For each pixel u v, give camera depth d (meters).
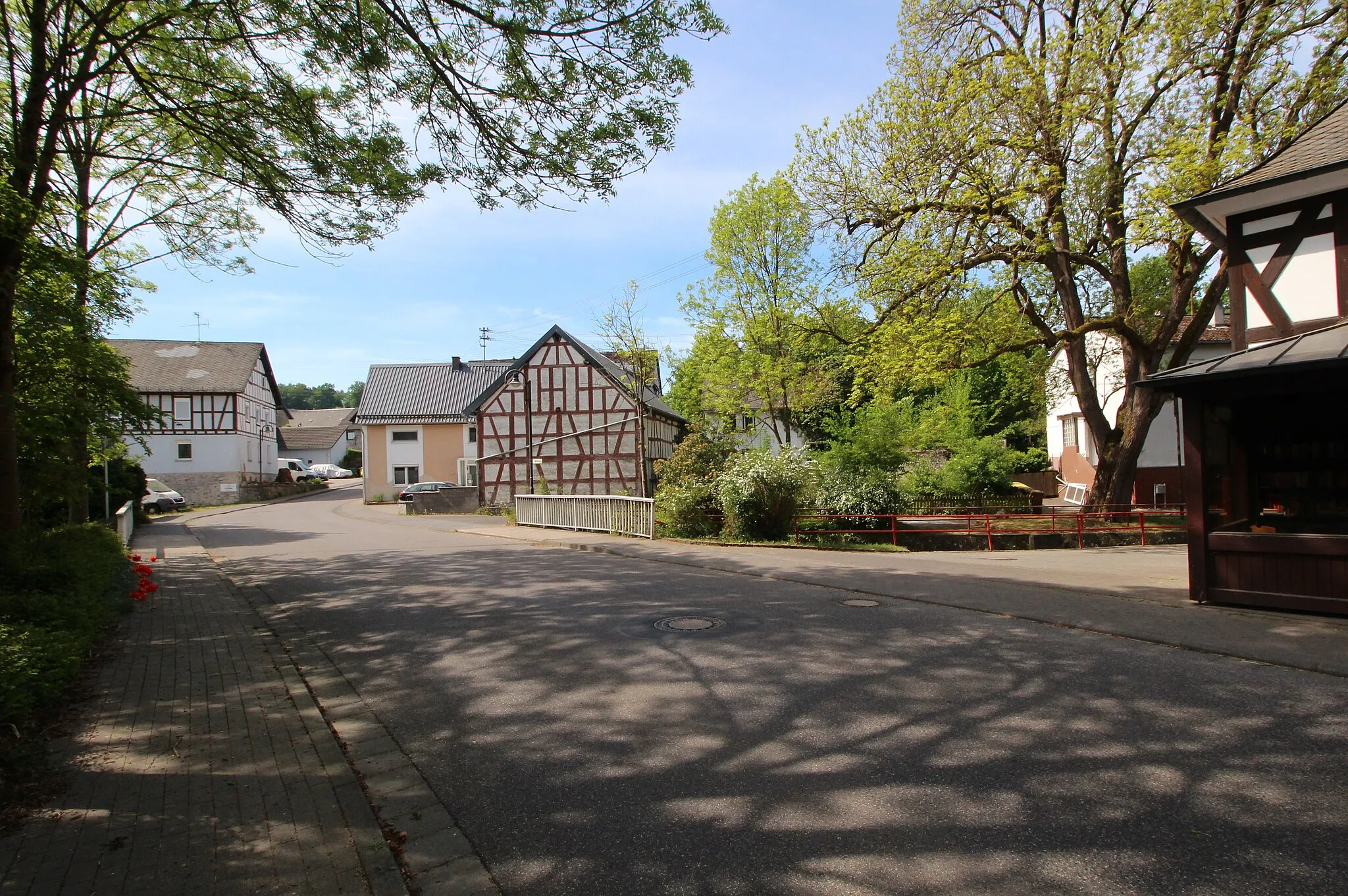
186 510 37.78
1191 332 19.09
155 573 13.23
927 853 3.37
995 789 4.01
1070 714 5.12
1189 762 4.32
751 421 31.16
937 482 23.45
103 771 4.30
